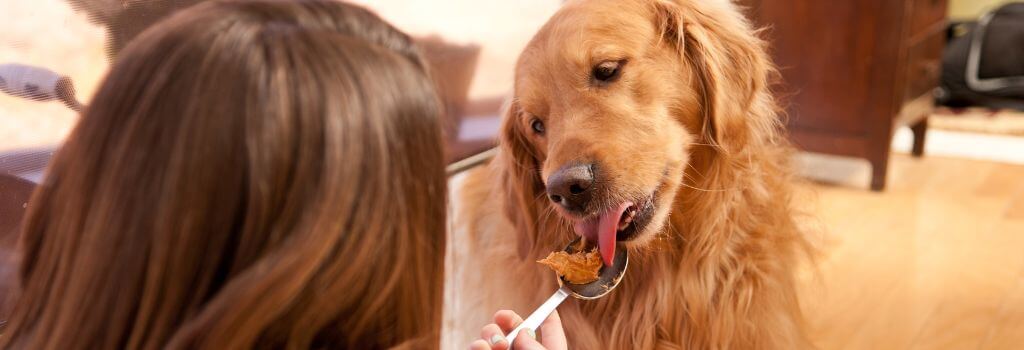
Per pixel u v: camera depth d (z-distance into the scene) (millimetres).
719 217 1376
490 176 1636
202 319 555
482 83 2125
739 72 1364
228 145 563
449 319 1597
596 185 1201
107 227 577
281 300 563
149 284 565
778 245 1490
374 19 690
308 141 576
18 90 1324
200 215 561
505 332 918
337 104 588
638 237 1267
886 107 2967
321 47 608
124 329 582
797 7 3008
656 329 1419
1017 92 4008
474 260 1596
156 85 584
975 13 4520
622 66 1270
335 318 627
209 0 688
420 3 1915
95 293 581
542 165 1396
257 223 565
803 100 3102
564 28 1275
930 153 3561
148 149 572
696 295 1395
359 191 592
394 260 629
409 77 645
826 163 3404
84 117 618
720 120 1326
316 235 568
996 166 3348
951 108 4164
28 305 657
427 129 657
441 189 688
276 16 626
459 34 2023
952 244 2574
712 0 1380
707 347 1413
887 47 2906
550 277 1400
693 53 1325
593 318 1446
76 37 1394
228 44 587
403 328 667
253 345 595
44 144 1377
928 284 2305
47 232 669
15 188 1328
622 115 1247
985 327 2066
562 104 1274
